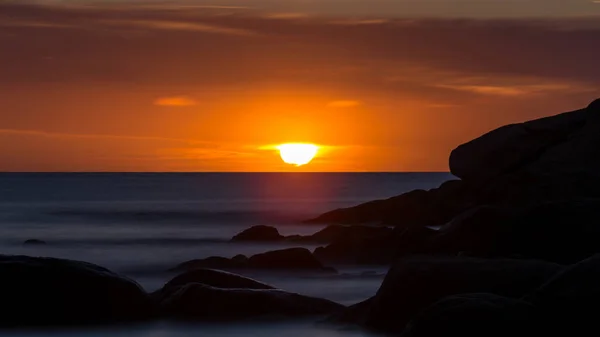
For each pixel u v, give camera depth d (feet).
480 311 156.46
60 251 429.38
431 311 159.43
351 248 349.00
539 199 346.54
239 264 317.42
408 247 289.94
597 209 243.19
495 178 371.97
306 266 312.91
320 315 208.74
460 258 194.29
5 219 641.81
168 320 207.10
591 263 160.45
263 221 643.04
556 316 155.74
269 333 196.34
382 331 188.96
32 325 200.13
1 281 203.10
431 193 477.36
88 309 204.03
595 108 373.81
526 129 378.12
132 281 212.02
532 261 187.01
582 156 355.36
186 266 331.16
